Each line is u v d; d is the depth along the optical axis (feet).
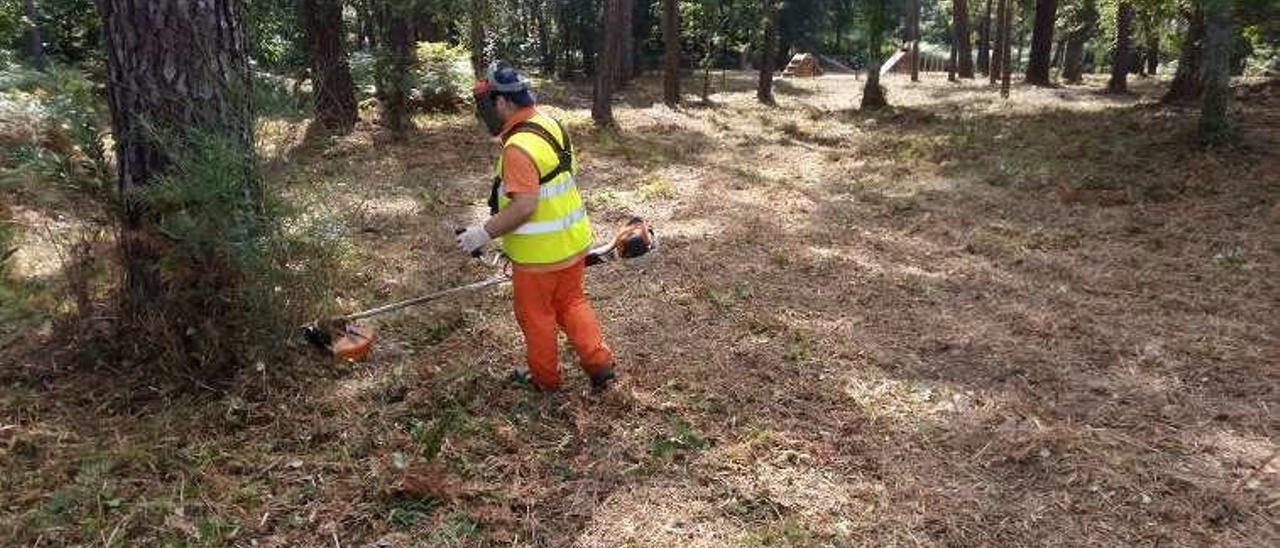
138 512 10.99
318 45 39.01
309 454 12.56
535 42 124.77
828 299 20.36
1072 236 25.85
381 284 19.88
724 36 76.33
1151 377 16.10
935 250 24.86
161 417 13.01
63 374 14.16
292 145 15.21
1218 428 14.16
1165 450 13.47
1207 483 12.51
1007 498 12.20
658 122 55.52
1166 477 12.66
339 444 12.83
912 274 22.45
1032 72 90.02
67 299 15.05
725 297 19.94
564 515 11.51
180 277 13.50
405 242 23.54
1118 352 17.24
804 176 37.06
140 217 13.87
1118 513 11.85
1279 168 32.78
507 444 13.00
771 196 31.86
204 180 12.81
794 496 12.06
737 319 18.66
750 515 11.66
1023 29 138.10
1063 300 20.33
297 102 14.97
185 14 13.33
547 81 102.68
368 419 13.56
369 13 47.09
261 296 13.92
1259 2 35.55
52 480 11.56
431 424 13.46
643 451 13.03
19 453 12.14
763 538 11.09
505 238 13.83
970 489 12.37
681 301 19.65
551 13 119.24
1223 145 36.55
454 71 53.78
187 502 11.25
